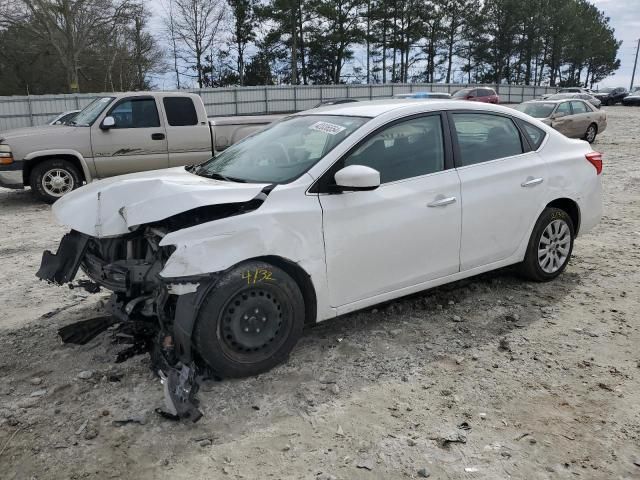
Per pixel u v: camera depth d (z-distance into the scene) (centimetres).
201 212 350
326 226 364
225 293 328
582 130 1891
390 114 411
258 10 5225
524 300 480
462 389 345
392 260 396
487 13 6744
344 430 304
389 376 359
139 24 4291
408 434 301
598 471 273
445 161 430
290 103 4228
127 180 386
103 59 4459
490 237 453
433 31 6481
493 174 451
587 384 350
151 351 360
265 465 277
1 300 499
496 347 398
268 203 349
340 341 405
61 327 436
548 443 294
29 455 285
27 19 3716
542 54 8069
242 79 5562
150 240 361
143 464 278
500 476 269
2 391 345
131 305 351
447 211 419
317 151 391
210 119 1098
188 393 316
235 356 341
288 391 341
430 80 6794
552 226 505
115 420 311
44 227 817
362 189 355
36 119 3058
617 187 1059
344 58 5872
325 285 369
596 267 570
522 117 494
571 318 446
